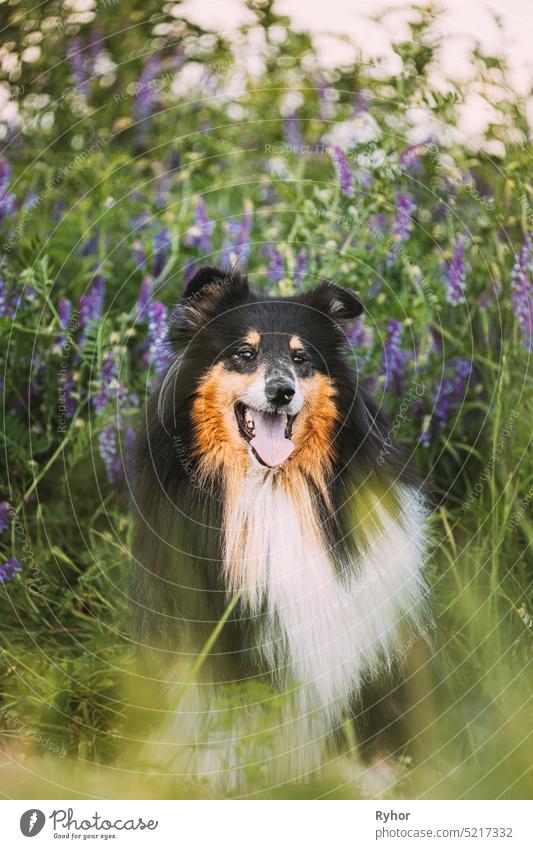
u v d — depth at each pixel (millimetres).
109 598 4531
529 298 4527
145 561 3686
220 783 3357
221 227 5750
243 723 3395
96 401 4738
